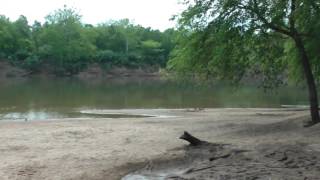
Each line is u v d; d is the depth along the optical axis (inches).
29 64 4008.4
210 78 838.5
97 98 1739.7
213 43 795.4
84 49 4296.3
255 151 544.4
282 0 757.3
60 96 1806.1
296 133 685.9
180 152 572.7
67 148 623.5
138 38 4845.0
